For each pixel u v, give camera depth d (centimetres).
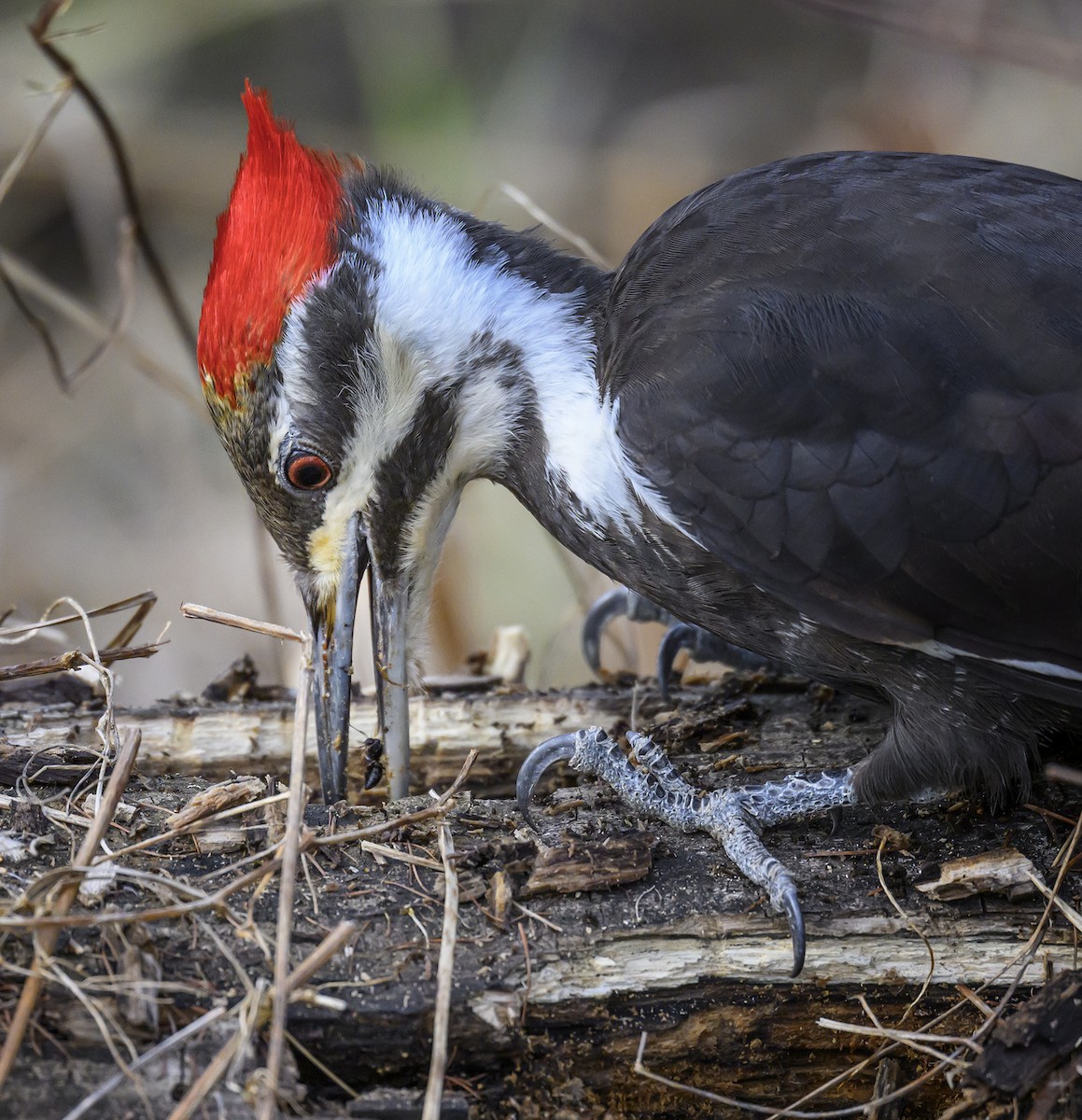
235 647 1538
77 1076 629
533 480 924
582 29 2225
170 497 1691
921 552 795
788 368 802
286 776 953
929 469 784
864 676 856
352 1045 688
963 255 805
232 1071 632
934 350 787
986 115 1789
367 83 1798
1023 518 778
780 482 805
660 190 1958
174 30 1822
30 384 1762
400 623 931
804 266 830
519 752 983
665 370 834
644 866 770
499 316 909
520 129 2069
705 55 2236
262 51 2142
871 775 838
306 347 878
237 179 892
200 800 783
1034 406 773
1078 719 823
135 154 1903
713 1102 741
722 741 927
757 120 2117
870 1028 726
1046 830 820
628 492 876
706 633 1044
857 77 2167
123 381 1762
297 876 746
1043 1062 684
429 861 757
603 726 984
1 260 1296
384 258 892
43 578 1625
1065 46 1395
